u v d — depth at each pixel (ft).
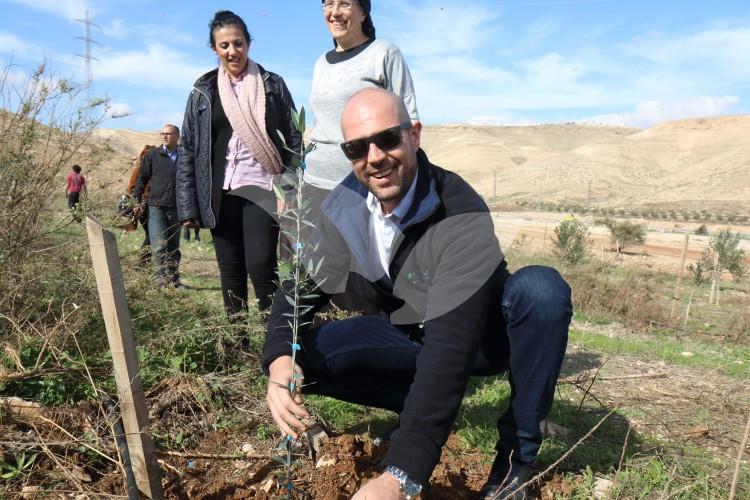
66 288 10.14
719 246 51.08
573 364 14.75
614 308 25.50
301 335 7.49
